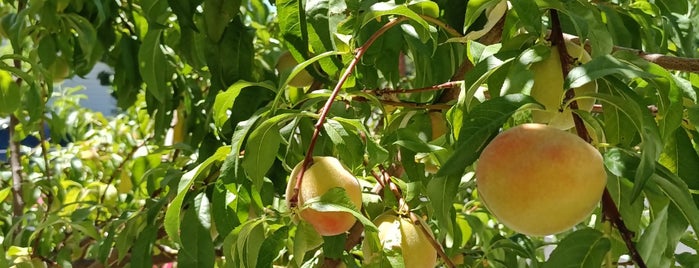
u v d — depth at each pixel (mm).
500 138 338
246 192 477
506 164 326
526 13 384
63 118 1197
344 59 465
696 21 634
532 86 371
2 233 827
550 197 318
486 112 340
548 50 375
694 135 434
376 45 515
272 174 573
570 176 317
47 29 754
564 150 321
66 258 713
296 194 379
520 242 679
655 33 613
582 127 358
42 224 670
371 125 1006
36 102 724
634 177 333
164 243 952
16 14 785
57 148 1110
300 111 432
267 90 604
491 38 535
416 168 511
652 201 360
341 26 478
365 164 508
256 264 398
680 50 670
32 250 710
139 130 1205
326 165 396
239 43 646
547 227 327
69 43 815
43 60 755
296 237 382
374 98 469
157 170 691
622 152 343
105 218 981
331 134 410
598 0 543
